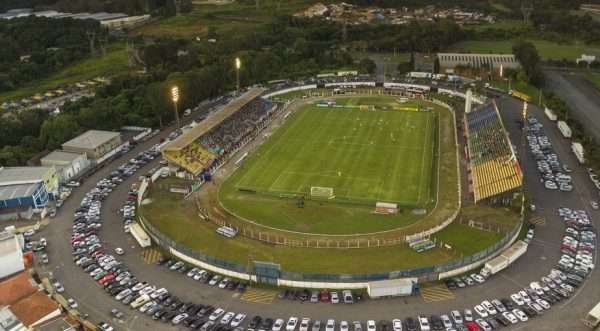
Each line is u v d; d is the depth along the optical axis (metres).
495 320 112.19
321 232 149.38
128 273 132.88
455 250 137.62
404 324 112.19
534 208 161.00
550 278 126.56
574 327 110.31
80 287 128.50
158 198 173.25
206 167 196.00
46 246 147.38
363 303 119.69
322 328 111.62
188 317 116.00
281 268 131.50
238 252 140.00
